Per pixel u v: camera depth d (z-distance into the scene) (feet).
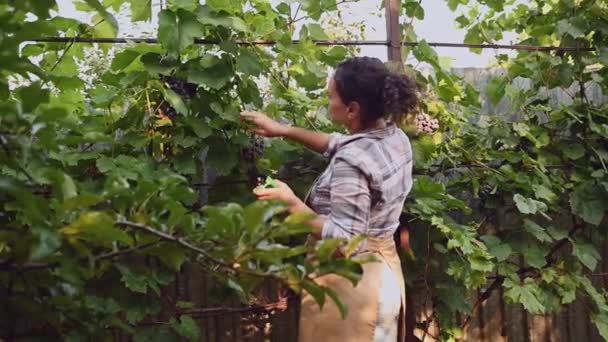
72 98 8.33
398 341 7.52
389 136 7.36
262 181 9.02
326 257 4.51
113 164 8.04
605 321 10.47
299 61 9.10
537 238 10.21
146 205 4.80
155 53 8.43
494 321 11.35
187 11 8.22
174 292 10.00
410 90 7.47
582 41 10.48
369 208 7.02
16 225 5.09
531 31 10.72
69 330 5.90
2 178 4.45
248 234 4.49
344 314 4.62
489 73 11.60
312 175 9.36
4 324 5.40
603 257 11.54
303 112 9.19
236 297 9.23
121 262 5.49
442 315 10.17
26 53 8.32
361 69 7.32
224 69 8.52
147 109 8.48
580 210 10.19
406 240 9.21
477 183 10.02
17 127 4.42
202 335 10.22
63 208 4.38
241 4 8.79
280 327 10.35
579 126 10.51
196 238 4.73
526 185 9.92
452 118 9.84
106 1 8.33
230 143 8.80
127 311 8.37
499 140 10.40
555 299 10.30
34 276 5.12
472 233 9.54
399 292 7.26
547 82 10.39
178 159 8.62
